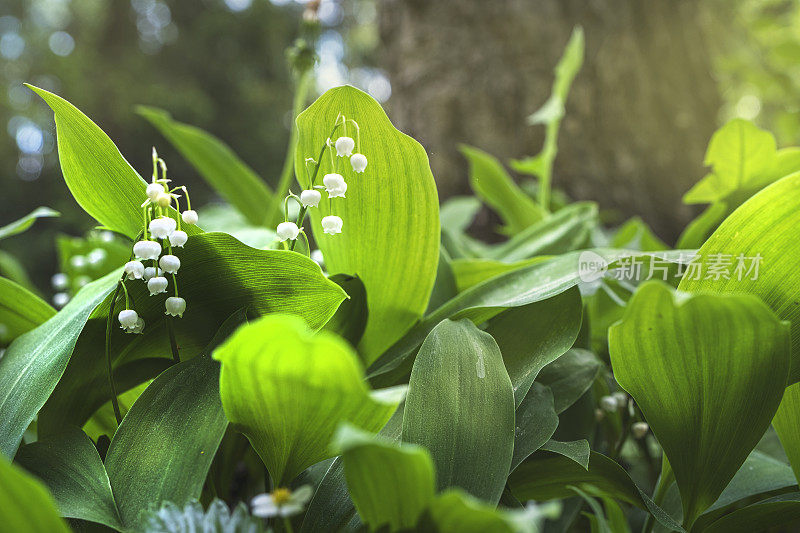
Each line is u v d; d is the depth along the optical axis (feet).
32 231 13.03
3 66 15.85
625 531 1.42
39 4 19.12
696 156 3.48
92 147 1.41
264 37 17.35
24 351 1.45
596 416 1.72
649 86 3.49
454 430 1.30
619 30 3.48
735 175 1.94
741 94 7.00
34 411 1.33
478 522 1.11
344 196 1.53
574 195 3.32
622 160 3.36
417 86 3.54
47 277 12.18
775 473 1.58
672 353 1.31
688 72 3.61
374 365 1.55
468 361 1.38
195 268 1.40
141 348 1.50
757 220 1.37
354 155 1.40
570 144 3.35
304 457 1.30
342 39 16.46
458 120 3.43
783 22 5.40
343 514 1.33
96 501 1.25
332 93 1.47
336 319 1.56
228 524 1.21
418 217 1.53
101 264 2.01
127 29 17.24
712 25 4.36
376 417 1.22
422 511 1.14
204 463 1.26
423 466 1.09
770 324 1.26
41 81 15.33
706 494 1.40
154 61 17.04
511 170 3.34
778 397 1.33
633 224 2.20
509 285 1.57
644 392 1.35
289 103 17.56
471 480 1.26
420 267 1.56
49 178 14.25
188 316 1.47
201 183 14.46
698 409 1.35
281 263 1.38
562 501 1.60
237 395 1.23
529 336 1.54
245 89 17.03
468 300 1.58
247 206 2.63
